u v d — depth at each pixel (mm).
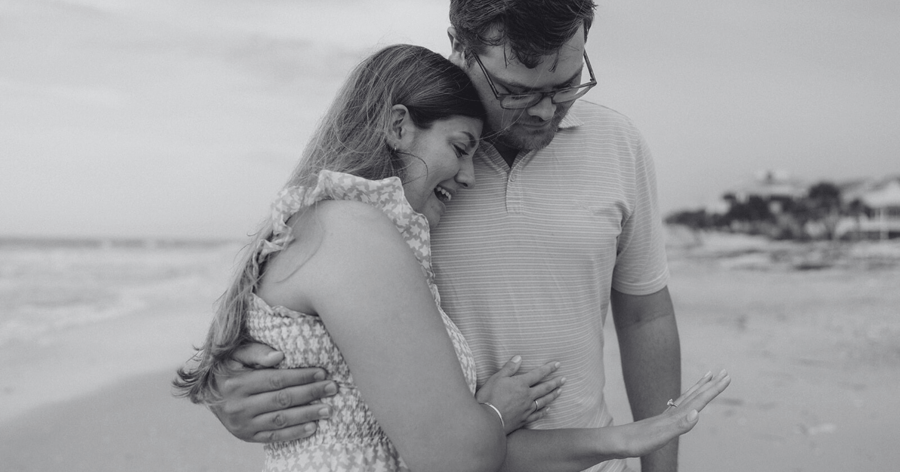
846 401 4734
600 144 1817
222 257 26391
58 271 20656
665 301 2018
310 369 1357
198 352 1631
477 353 1771
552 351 1761
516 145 1647
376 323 1209
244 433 1409
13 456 4543
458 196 1753
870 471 3572
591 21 1544
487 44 1483
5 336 9219
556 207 1753
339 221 1288
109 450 4641
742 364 5793
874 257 12328
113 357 7742
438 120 1455
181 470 4270
